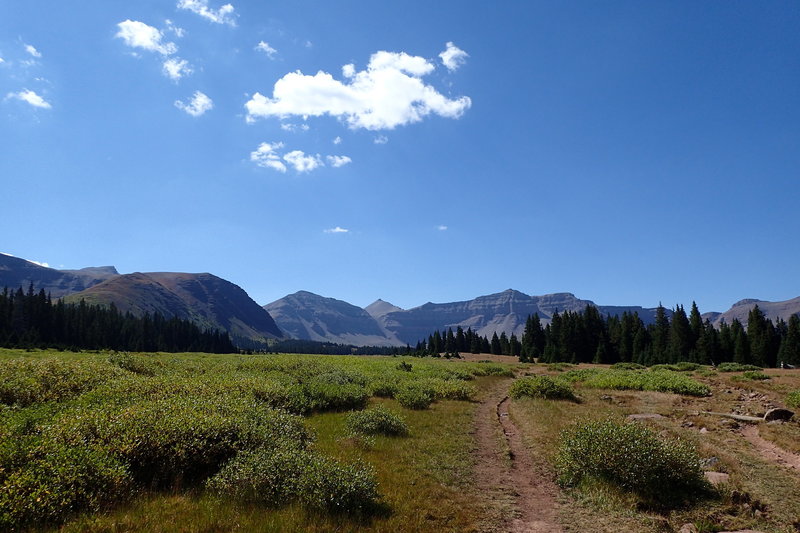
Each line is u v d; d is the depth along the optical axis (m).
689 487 10.78
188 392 17.05
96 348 104.25
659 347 88.06
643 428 12.64
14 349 74.75
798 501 10.27
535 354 108.69
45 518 7.51
